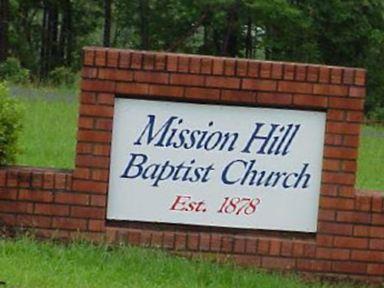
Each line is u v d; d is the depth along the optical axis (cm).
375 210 799
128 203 802
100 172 800
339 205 799
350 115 798
